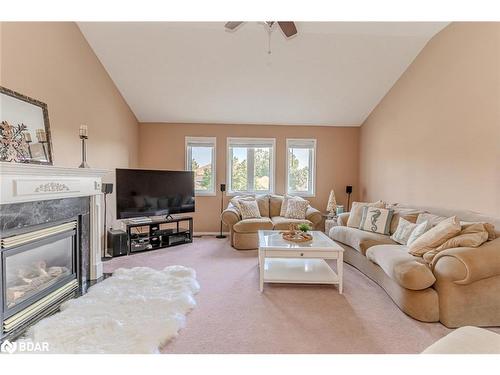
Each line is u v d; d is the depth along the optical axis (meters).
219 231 5.61
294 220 4.59
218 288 2.78
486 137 2.69
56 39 2.90
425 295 2.15
